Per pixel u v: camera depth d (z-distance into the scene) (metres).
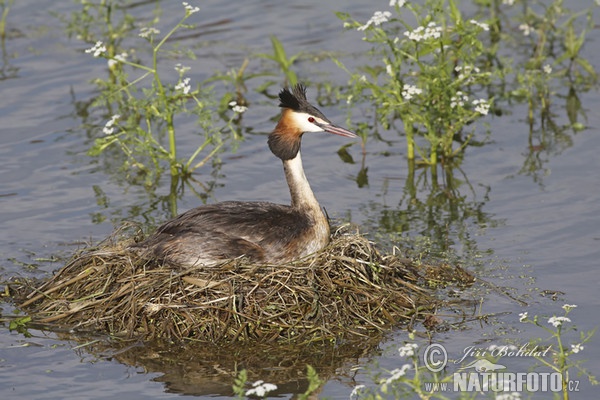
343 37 21.30
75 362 11.17
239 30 21.75
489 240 13.96
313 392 10.43
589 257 13.24
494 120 18.20
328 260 12.10
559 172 16.08
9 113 18.27
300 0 23.11
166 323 11.53
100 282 12.12
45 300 12.32
